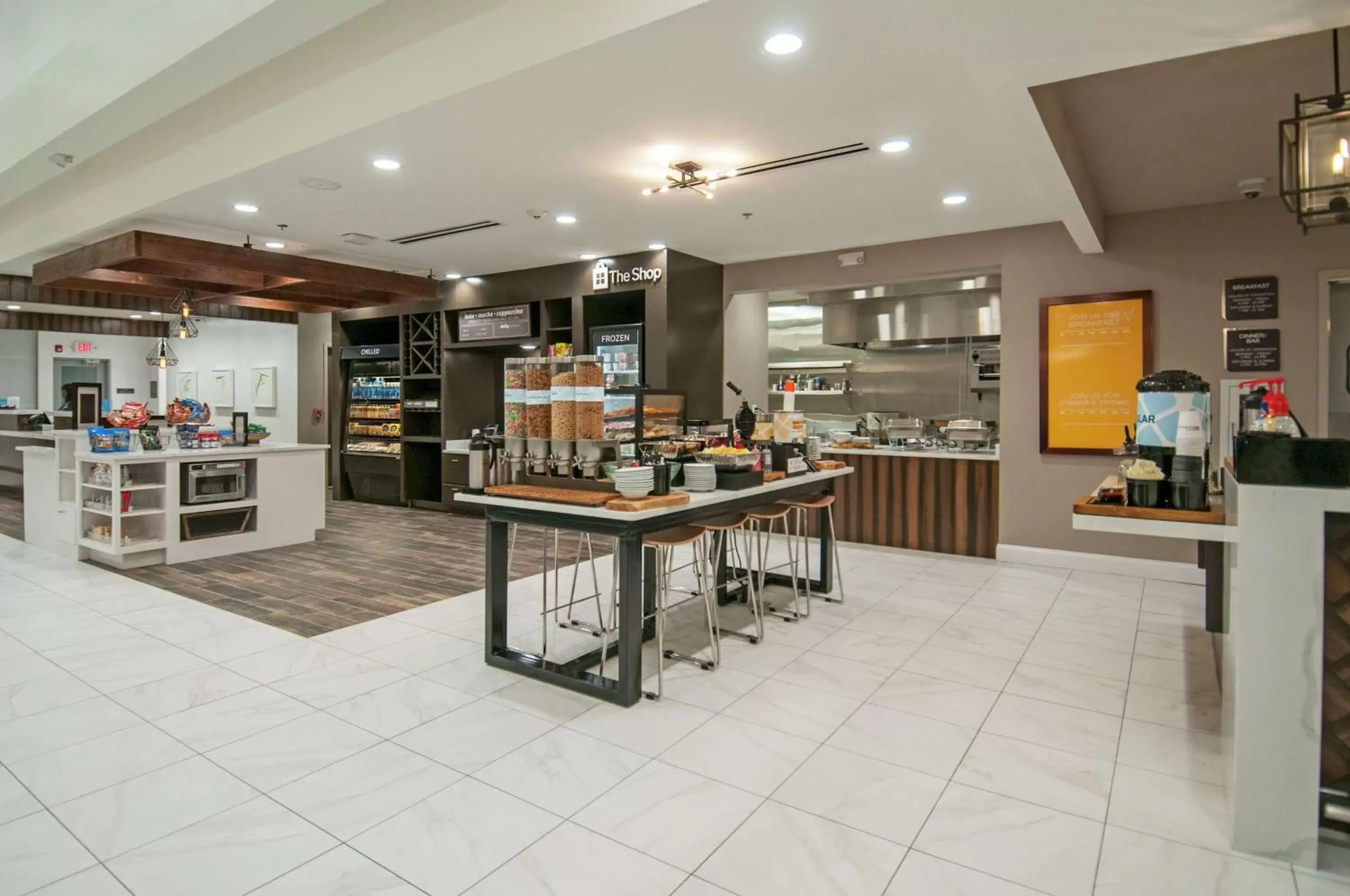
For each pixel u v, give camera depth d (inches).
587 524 129.3
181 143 199.3
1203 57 120.6
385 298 338.6
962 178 184.1
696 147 162.2
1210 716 122.3
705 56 120.0
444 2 133.6
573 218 224.4
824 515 197.0
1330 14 94.5
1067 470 228.4
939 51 119.0
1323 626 82.6
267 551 256.1
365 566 233.0
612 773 103.1
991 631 167.6
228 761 105.9
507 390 147.9
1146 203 205.5
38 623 170.4
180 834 88.0
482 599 193.9
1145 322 213.8
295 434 424.5
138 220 228.1
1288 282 196.7
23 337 493.4
